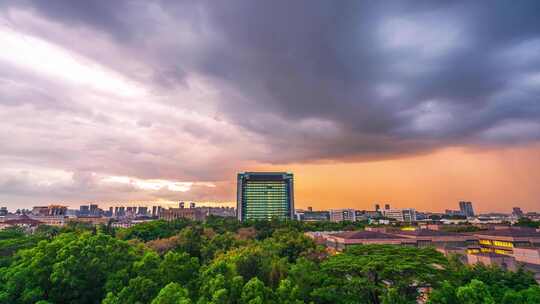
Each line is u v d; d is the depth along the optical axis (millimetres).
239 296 29453
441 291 27922
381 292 31328
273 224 121312
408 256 37125
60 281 34438
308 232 114688
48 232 96750
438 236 74688
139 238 96312
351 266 34344
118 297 30297
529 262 52594
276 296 30375
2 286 34969
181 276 35781
